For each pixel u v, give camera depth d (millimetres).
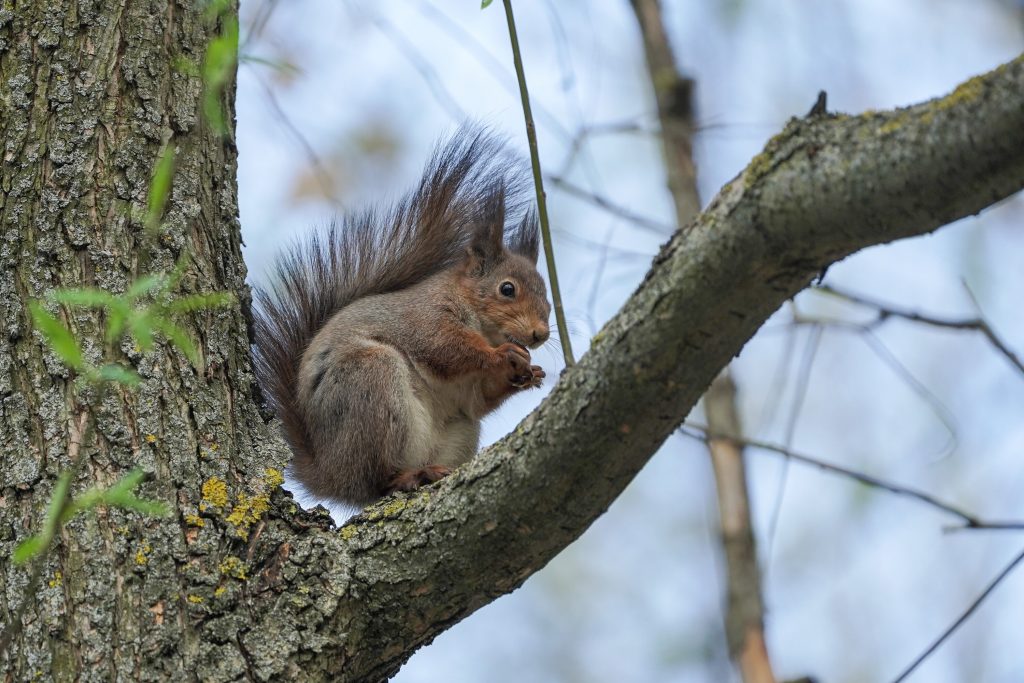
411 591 7035
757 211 5594
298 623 6934
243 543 7109
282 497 7410
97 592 6789
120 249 7598
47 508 6973
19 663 6688
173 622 6781
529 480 6648
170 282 5766
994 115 4910
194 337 7664
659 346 6004
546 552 6926
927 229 5383
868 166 5273
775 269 5707
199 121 8133
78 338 7297
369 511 7367
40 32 7910
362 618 7066
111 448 7156
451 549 6945
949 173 5090
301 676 6840
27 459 7098
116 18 8047
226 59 5879
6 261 7469
